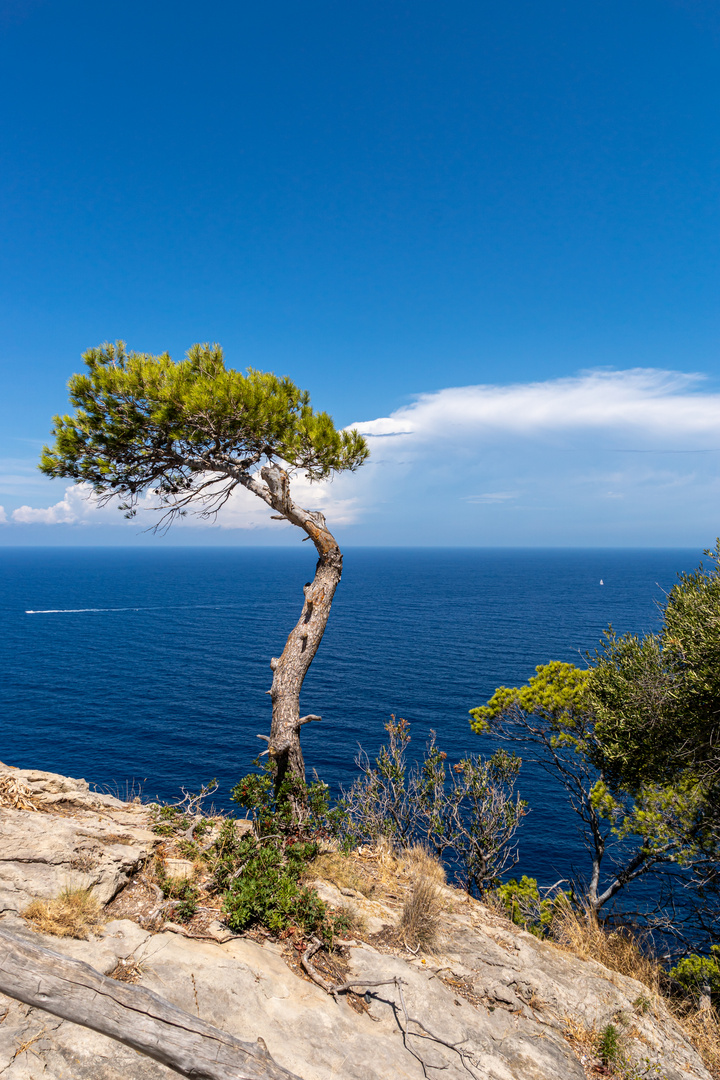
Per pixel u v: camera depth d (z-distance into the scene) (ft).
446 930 23.68
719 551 36.27
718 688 32.94
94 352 29.53
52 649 328.49
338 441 33.01
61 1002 9.55
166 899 19.15
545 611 490.49
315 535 33.30
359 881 25.57
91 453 30.35
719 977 33.47
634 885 86.79
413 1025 17.22
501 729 54.80
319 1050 14.74
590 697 42.52
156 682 248.11
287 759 29.86
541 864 98.07
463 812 45.91
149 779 135.13
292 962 18.38
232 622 454.81
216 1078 9.46
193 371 30.27
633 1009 23.08
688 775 37.04
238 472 32.73
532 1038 18.89
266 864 22.27
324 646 328.29
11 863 17.66
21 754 152.25
